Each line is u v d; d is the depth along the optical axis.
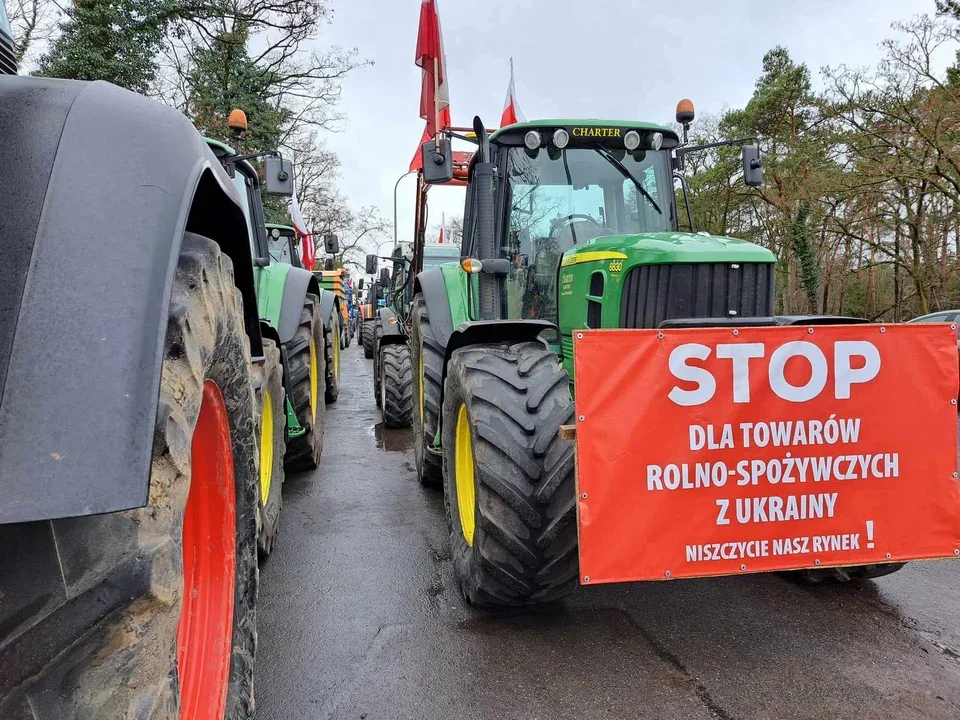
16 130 1.16
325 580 3.18
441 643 2.59
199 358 1.31
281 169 4.46
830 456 2.32
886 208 19.11
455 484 3.07
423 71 5.79
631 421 2.19
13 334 0.98
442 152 3.51
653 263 3.01
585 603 2.92
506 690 2.28
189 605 1.75
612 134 3.83
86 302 1.03
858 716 2.11
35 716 0.96
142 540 1.04
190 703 1.61
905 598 2.96
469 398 2.55
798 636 2.62
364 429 6.96
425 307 4.70
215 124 16.44
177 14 15.18
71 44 13.88
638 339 2.19
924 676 2.33
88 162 1.16
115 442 0.95
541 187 3.86
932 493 2.39
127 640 1.01
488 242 3.45
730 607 2.87
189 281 1.37
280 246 9.94
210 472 1.81
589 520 2.17
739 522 2.27
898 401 2.37
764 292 3.03
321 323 5.84
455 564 2.99
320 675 2.37
